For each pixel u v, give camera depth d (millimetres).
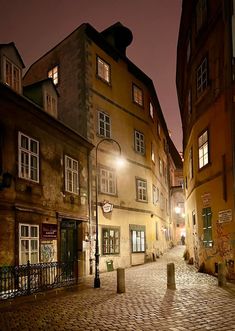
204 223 19938
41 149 16734
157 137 37344
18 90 16188
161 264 26562
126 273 21016
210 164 18750
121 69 28359
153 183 32719
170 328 8516
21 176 14898
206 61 19578
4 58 15250
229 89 16047
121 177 26500
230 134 15930
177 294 13172
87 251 21156
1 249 13211
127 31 28766
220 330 8266
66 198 19000
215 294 12898
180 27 25234
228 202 16359
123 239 25688
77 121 23703
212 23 18625
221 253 17234
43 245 16031
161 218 37812
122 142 27234
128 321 9320
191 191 24391
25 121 15492
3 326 9008
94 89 24672
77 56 24625
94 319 9625
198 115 21109
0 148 13680
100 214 23438
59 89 25406
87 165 22469
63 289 14305
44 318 9812
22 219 14586
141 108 30828
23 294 12523
